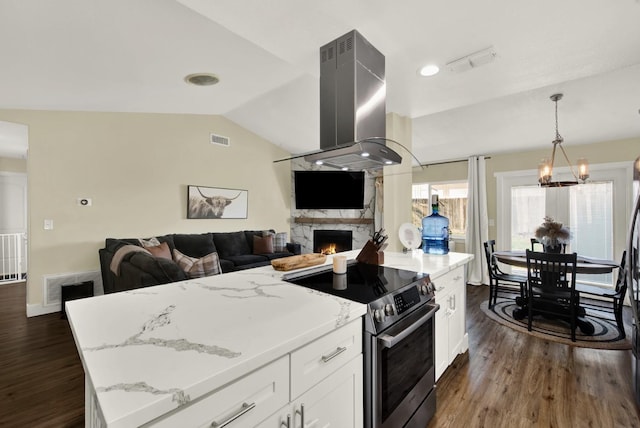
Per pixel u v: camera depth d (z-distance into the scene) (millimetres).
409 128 3371
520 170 4848
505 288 4648
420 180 5875
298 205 6109
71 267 3730
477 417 1770
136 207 4238
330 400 1062
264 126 5246
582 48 1939
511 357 2518
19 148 4887
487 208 5172
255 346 839
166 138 4539
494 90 2617
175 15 1940
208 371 711
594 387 2082
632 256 1905
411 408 1515
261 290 1451
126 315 1106
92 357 783
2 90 2836
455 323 2342
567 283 3232
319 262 2064
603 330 3115
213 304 1231
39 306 3512
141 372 706
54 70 2525
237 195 5375
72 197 3744
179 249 4391
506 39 1851
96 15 1853
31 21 1834
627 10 1560
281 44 1931
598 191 4242
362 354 1238
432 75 2328
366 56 1844
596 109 3305
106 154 3994
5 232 5766
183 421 656
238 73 3070
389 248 3205
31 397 1977
